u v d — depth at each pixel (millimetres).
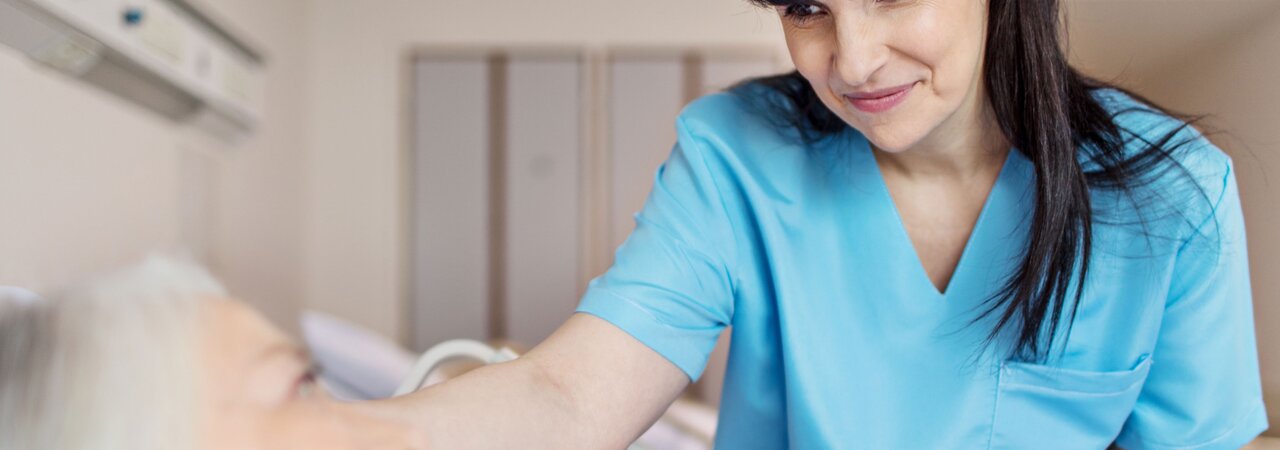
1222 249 1112
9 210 2008
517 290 4305
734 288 1151
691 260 1096
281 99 3891
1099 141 1083
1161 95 1950
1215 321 1133
